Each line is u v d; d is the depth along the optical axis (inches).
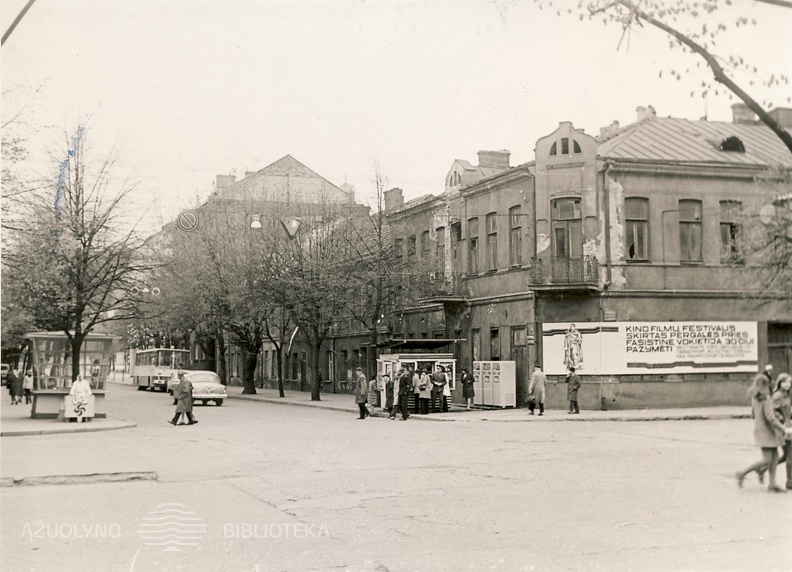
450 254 1581.0
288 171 2324.1
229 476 603.5
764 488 511.8
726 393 1165.1
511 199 1380.4
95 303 1245.7
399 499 484.4
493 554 343.6
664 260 1195.3
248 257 1770.4
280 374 1919.3
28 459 701.3
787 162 1072.2
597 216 1238.3
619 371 1218.6
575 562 329.4
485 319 1449.3
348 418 1250.0
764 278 1093.1
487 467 622.8
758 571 312.3
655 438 832.3
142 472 617.0
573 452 713.6
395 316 1747.0
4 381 2588.6
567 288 1234.6
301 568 325.1
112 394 2235.5
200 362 2928.2
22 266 1099.3
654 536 375.6
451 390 1348.4
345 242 1673.2
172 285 1761.8
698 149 1192.2
